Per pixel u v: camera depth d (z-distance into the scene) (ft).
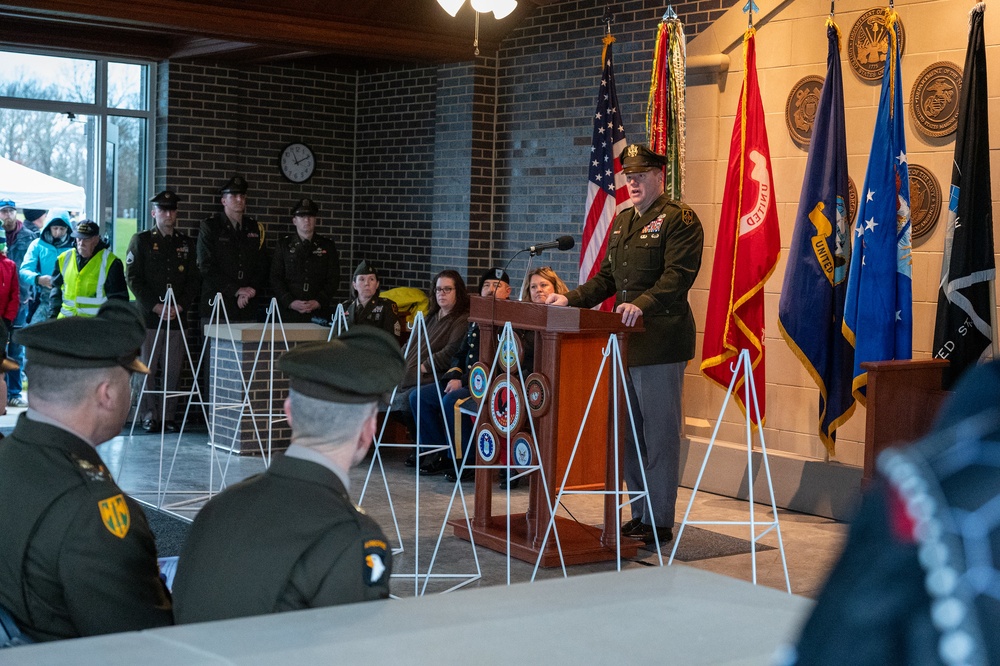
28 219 29.01
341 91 30.58
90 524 6.04
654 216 16.52
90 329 6.48
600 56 24.73
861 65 19.43
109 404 6.55
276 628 4.42
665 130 20.74
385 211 30.04
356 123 30.89
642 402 16.47
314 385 5.83
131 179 29.07
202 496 19.22
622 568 15.42
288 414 5.98
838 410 18.51
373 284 24.48
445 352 22.47
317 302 28.19
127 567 6.10
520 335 18.13
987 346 17.30
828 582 2.33
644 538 16.67
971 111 17.12
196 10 24.13
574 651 4.20
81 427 6.45
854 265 17.93
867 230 17.75
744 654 4.25
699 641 4.38
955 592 2.11
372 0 25.27
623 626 4.54
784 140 20.67
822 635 2.28
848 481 18.75
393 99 29.63
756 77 19.19
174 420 27.37
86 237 26.50
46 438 6.31
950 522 2.15
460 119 27.45
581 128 25.16
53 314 27.76
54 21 23.88
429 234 28.63
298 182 30.12
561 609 4.75
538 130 26.25
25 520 6.03
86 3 23.20
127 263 26.86
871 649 2.20
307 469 5.80
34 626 6.07
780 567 15.79
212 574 5.58
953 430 2.29
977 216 17.20
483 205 27.45
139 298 26.53
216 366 24.58
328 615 4.59
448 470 22.38
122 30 27.43
